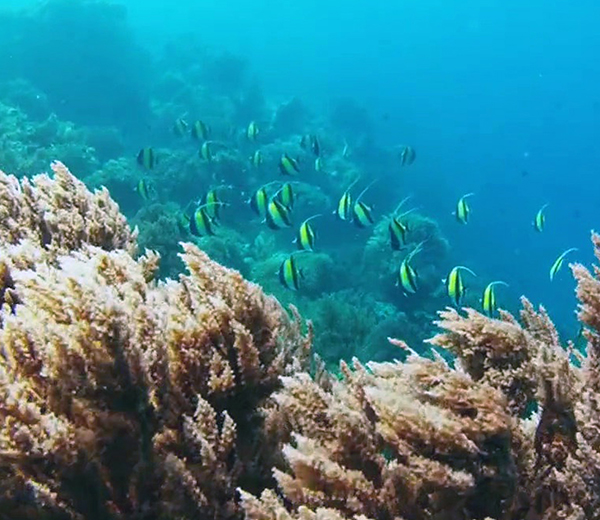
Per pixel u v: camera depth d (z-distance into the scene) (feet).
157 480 1.79
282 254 12.65
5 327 1.86
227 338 2.14
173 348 2.04
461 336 1.95
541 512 1.63
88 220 3.45
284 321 2.62
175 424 1.94
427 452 1.66
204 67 31.86
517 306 15.49
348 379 2.19
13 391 1.68
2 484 1.71
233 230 14.61
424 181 36.91
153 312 1.98
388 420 1.66
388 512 1.63
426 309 12.87
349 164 23.76
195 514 1.79
